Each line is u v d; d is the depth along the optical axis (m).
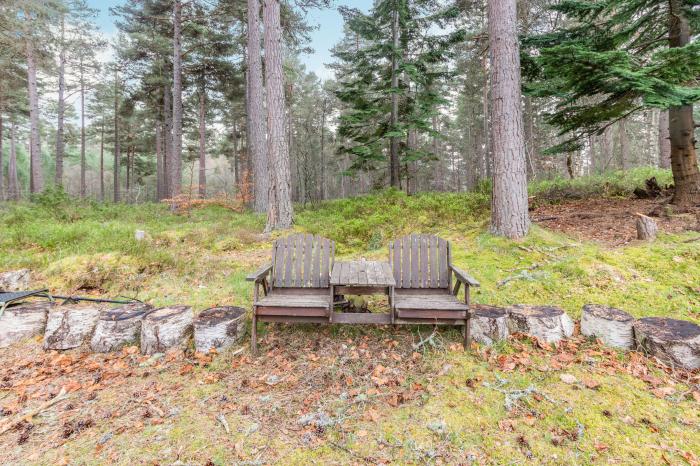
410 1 13.59
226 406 2.55
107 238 7.12
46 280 5.07
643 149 29.34
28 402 2.63
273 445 2.16
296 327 3.79
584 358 2.99
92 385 2.85
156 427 2.34
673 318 3.49
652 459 1.97
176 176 15.26
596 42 8.48
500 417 2.36
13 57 16.02
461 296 4.25
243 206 14.95
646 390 2.58
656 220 6.63
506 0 6.03
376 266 3.82
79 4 17.38
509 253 5.58
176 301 4.47
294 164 26.55
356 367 3.04
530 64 9.79
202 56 19.69
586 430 2.21
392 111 14.70
